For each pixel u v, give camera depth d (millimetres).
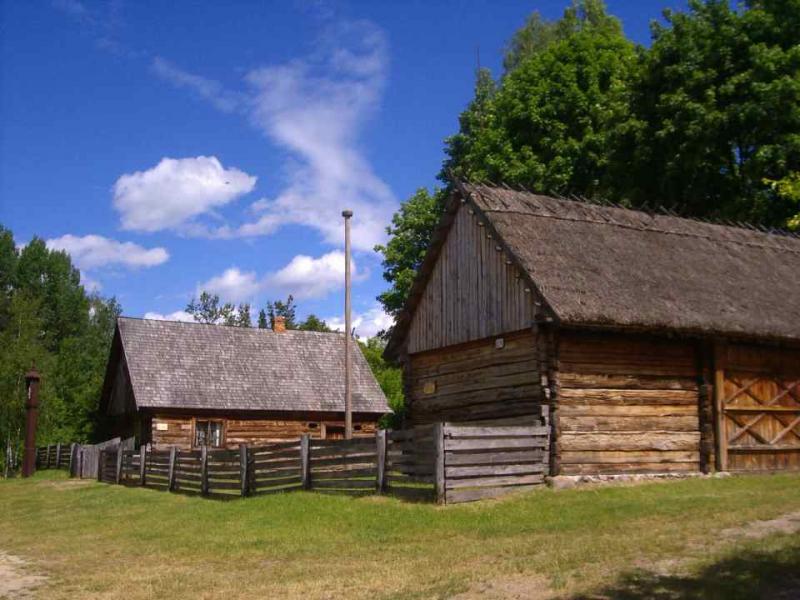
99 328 87312
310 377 40562
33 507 24641
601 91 40688
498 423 20734
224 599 11211
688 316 19750
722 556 11352
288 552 14133
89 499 25344
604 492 17391
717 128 33125
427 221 44438
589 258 20594
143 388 36469
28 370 44500
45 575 13672
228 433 37531
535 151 40188
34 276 82625
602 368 19688
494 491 17406
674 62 35656
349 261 29109
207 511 19469
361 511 16781
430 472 17094
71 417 49656
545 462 18578
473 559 12469
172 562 14125
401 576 11789
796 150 31469
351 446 19125
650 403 20156
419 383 24203
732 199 34906
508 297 20609
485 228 21109
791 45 33906
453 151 46031
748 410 21266
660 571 10930
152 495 24781
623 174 37000
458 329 22453
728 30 34406
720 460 20594
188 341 39938
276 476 21062
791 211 33312
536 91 40062
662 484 18641
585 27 44344
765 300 22000
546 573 11250
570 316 18266
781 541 11992
